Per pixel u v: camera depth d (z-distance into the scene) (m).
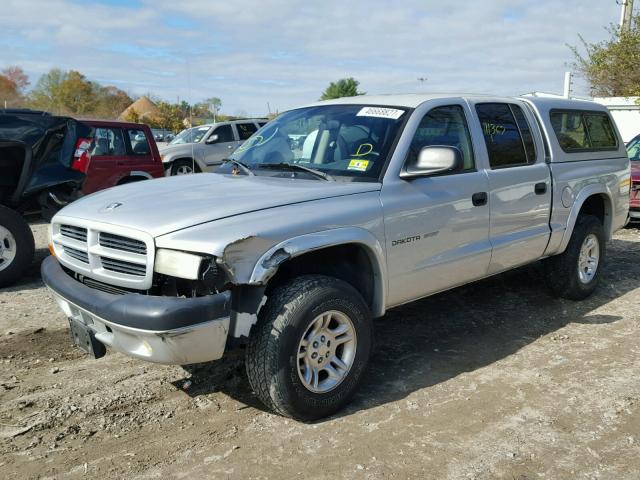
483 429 3.46
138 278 3.21
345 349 3.65
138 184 4.20
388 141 4.08
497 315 5.54
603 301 5.97
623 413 3.65
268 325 3.29
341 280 3.64
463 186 4.38
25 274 7.01
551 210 5.29
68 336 4.96
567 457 3.18
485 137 4.71
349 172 4.01
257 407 3.74
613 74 19.19
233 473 3.04
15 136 6.40
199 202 3.46
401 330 5.15
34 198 6.83
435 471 3.05
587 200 6.11
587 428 3.47
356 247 3.82
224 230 3.13
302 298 3.34
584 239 5.75
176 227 3.14
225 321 3.08
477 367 4.37
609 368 4.33
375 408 3.72
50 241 3.96
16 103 57.81
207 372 4.23
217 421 3.57
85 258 3.56
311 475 3.01
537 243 5.17
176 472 3.05
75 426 3.49
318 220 3.46
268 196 3.54
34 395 3.86
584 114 5.96
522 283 6.53
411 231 3.99
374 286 3.88
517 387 4.02
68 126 6.95
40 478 2.99
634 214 9.59
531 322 5.35
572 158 5.59
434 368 4.35
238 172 4.40
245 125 16.64
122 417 3.61
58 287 3.54
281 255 3.22
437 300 5.97
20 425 3.49
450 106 4.53
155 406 3.75
